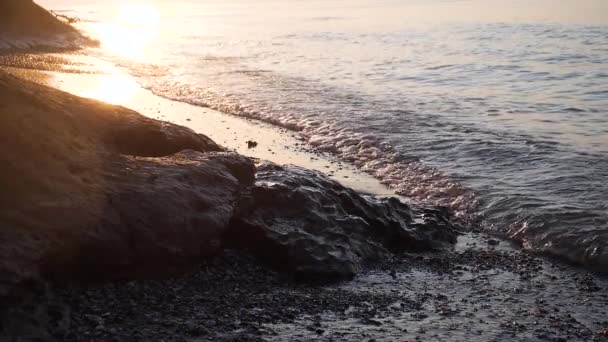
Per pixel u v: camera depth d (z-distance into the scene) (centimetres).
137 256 840
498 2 8425
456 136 1706
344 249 961
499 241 1130
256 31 5644
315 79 2744
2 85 941
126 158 960
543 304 876
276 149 1659
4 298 673
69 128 952
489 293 906
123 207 858
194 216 903
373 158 1574
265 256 941
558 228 1109
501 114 1995
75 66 3092
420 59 3375
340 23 6238
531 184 1333
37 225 764
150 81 2738
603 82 2564
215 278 890
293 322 788
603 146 1597
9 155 814
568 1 7794
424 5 8669
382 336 765
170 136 1099
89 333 709
